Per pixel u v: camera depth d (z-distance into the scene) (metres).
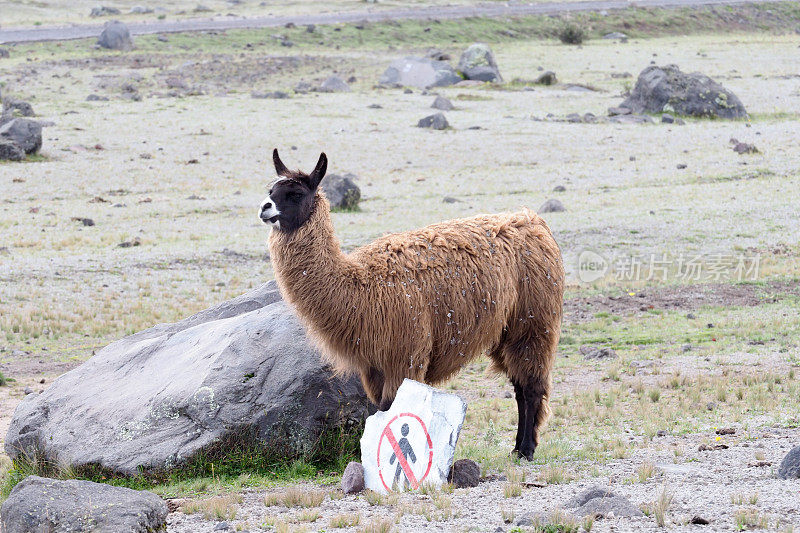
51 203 133.25
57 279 93.81
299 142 180.75
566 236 110.75
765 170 151.38
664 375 55.44
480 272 32.53
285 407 36.09
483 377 60.31
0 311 82.75
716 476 28.92
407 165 164.12
